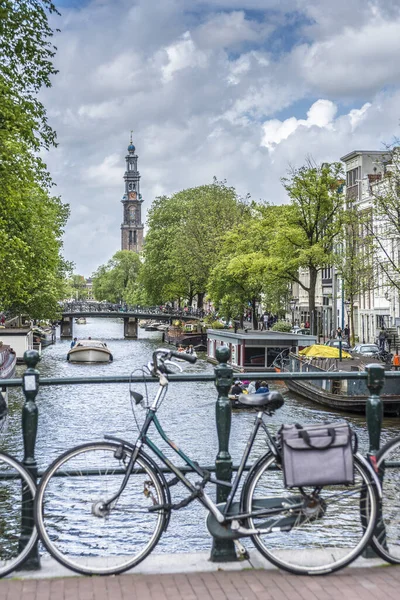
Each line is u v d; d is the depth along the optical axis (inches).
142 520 216.7
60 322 4598.9
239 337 2018.9
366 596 193.5
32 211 1267.2
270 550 211.5
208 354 2534.5
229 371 223.1
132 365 2701.8
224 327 3073.3
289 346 1995.6
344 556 210.7
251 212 3078.2
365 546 210.2
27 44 940.0
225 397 223.8
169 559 218.8
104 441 212.4
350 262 2092.8
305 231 2138.3
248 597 192.4
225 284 2792.8
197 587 199.0
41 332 3612.2
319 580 204.8
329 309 3280.0
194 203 3319.4
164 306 4798.2
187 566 213.9
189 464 219.1
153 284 3949.3
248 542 465.7
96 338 4534.9
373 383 227.9
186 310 4276.6
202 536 584.1
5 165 976.9
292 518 209.8
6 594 193.3
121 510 210.7
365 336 2842.0
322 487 208.5
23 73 977.5
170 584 201.2
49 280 2527.1
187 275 3540.8
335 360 1598.2
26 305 2485.2
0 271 1259.2
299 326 3649.1
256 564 215.9
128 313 4475.9
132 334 4574.3
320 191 2066.9
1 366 1477.6
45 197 1688.0
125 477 211.5
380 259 2089.1
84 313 4515.3
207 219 3184.1
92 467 210.2
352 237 2062.0
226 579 205.2
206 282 3198.8
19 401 1320.1
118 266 7170.3
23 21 929.5
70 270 2893.7
